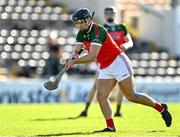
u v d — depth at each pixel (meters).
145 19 76.00
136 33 76.00
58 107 44.69
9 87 54.75
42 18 73.31
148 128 28.52
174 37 75.06
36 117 36.03
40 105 47.84
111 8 37.66
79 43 27.50
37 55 68.19
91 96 36.69
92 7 73.75
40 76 65.56
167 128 28.52
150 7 75.88
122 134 25.38
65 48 69.81
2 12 72.56
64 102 55.44
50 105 47.81
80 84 55.88
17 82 54.97
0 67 66.44
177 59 73.44
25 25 72.38
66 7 75.62
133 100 26.95
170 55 74.25
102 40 25.98
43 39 70.38
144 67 70.94
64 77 62.94
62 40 70.81
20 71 66.19
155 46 75.12
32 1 74.81
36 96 55.06
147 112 38.69
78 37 27.55
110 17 37.72
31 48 68.94
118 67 26.16
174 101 57.16
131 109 41.34
